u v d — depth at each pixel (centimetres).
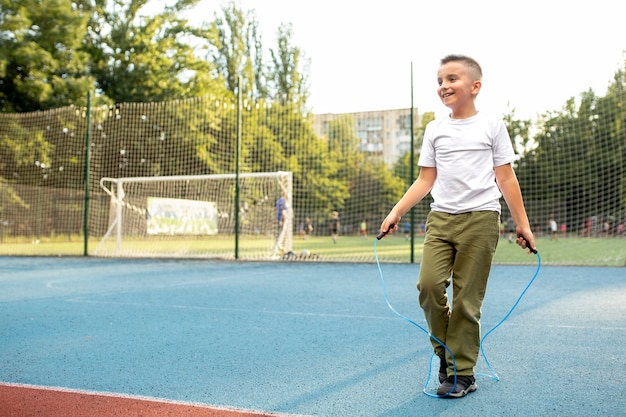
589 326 439
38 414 234
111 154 2041
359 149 2003
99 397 259
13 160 2086
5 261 1245
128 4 2998
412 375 299
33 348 371
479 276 272
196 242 1677
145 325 458
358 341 390
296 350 362
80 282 811
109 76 2917
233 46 3841
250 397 261
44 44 2588
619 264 1091
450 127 282
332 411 239
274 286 752
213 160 1992
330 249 1786
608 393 262
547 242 2072
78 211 2025
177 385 282
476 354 271
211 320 481
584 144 1725
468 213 272
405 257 1349
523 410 239
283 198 1374
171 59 3064
